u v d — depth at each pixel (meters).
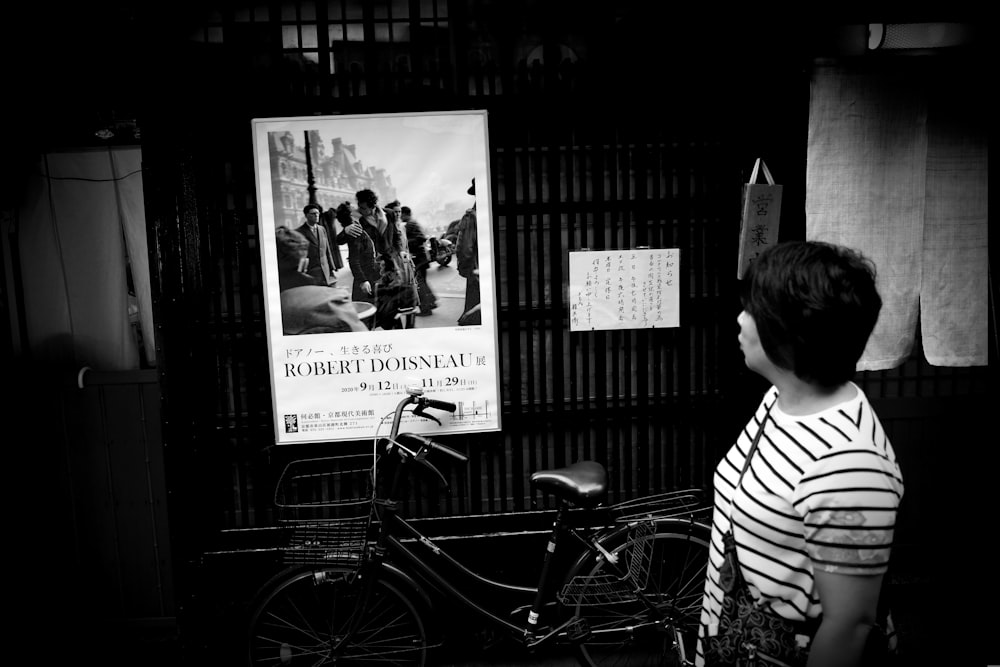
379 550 3.80
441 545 4.22
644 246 4.25
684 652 3.85
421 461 3.73
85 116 4.37
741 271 4.18
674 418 4.40
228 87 3.94
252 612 3.90
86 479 4.59
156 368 4.41
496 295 4.12
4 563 4.44
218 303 4.09
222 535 4.14
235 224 4.04
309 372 4.07
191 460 4.10
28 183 4.45
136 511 4.64
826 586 1.76
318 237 4.00
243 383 4.17
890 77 4.22
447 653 4.39
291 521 3.77
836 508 1.75
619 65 4.11
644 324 4.27
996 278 4.51
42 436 4.53
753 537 1.96
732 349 4.34
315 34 3.99
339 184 3.99
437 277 4.07
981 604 4.60
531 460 4.35
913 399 4.82
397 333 4.08
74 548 4.62
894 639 1.98
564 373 4.34
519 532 4.27
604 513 4.32
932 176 4.41
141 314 4.60
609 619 4.24
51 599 4.59
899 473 1.85
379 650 4.20
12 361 4.50
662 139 4.19
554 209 4.17
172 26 3.88
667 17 4.08
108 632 4.68
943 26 4.31
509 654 4.40
